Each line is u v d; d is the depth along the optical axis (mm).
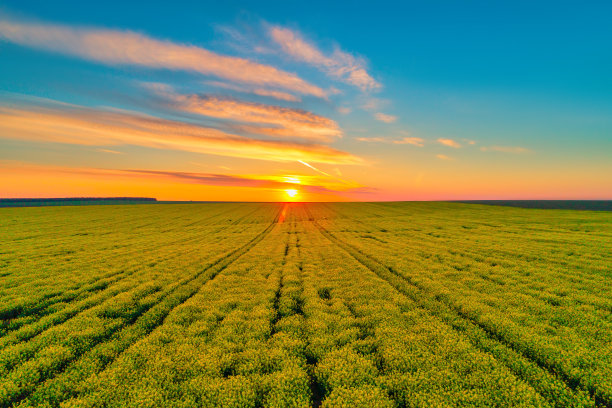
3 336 12594
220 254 30688
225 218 78312
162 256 29266
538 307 14422
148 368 9859
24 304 15695
